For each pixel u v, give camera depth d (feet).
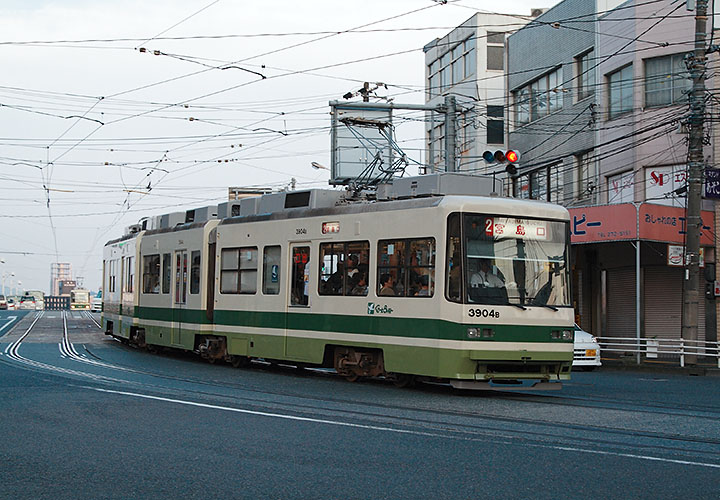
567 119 98.63
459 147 124.26
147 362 65.05
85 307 290.56
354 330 47.83
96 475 23.39
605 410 37.52
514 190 111.45
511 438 29.37
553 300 44.52
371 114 88.12
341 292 49.08
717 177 75.66
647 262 86.63
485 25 113.60
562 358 44.24
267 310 54.85
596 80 92.38
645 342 86.84
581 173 95.76
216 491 21.53
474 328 42.09
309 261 51.83
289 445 27.86
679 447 28.04
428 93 137.28
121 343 90.68
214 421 32.96
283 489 21.75
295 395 42.50
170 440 28.81
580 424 33.14
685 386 55.83
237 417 33.99
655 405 41.47
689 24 81.66
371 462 25.13
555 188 101.09
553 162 100.42
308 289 51.60
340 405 38.42
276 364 62.28
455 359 42.06
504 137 119.55
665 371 71.20
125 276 81.71
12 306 342.03
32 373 52.90
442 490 21.66
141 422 32.71
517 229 44.24
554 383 45.03
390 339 45.47
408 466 24.57
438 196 44.83
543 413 36.37
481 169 117.91
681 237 79.56
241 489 21.75
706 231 79.51
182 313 65.87
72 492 21.45
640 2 85.35
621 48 87.92
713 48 69.62
